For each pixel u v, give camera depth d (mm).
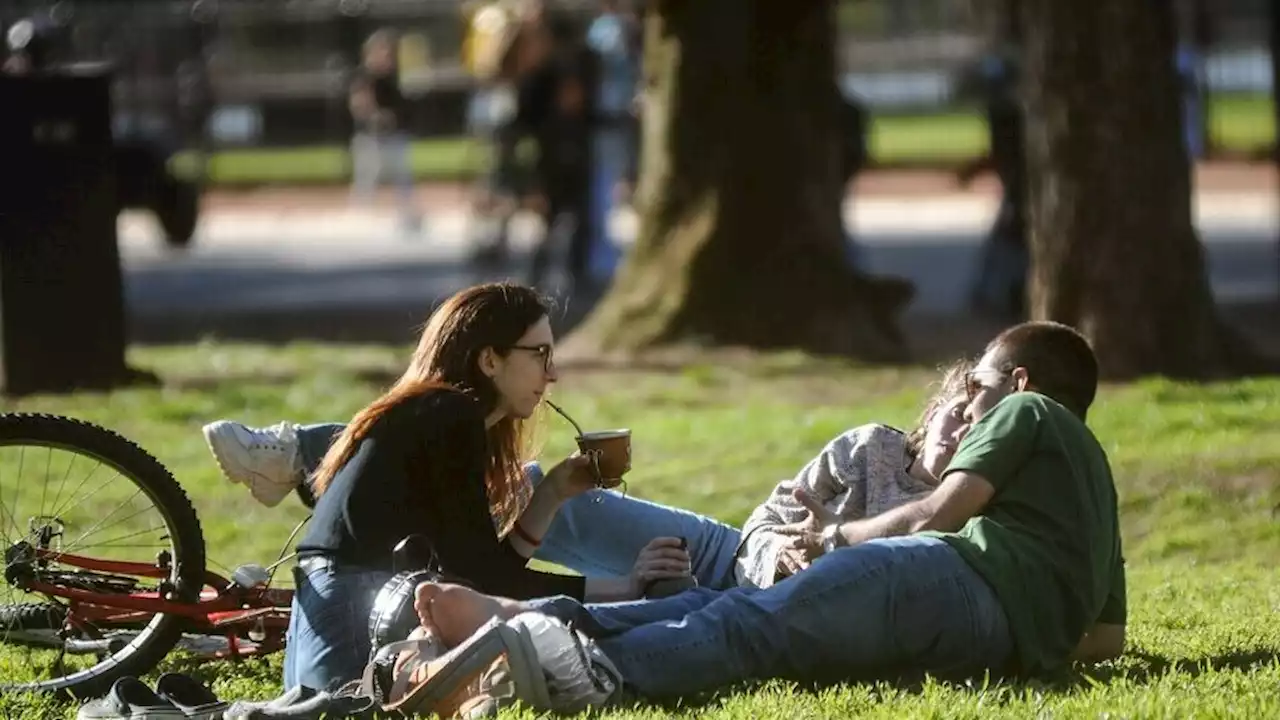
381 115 67750
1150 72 30453
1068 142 30609
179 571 15477
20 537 17203
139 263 59469
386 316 44719
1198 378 30625
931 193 73000
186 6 81438
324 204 78438
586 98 49781
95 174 30266
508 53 50688
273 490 15672
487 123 75438
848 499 15547
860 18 91062
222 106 86625
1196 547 21500
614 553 16219
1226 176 69812
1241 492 23188
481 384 14305
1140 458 24406
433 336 14344
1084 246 30656
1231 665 14938
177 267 58062
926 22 90312
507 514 14875
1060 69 30547
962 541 14117
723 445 26844
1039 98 30891
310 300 48500
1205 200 64688
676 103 36750
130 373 31406
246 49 86688
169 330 42875
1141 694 13367
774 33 36375
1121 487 23453
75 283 30328
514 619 13047
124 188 59031
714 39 36438
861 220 65875
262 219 74500
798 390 32344
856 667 13883
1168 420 26641
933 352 37000
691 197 36594
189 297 49844
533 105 50156
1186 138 30969
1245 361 31625
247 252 62562
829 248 36438
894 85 90750
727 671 13680
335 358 36375
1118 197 30516
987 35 52125
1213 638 16047
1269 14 55844
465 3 84062
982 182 75562
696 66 36562
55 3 66875
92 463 17266
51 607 15812
